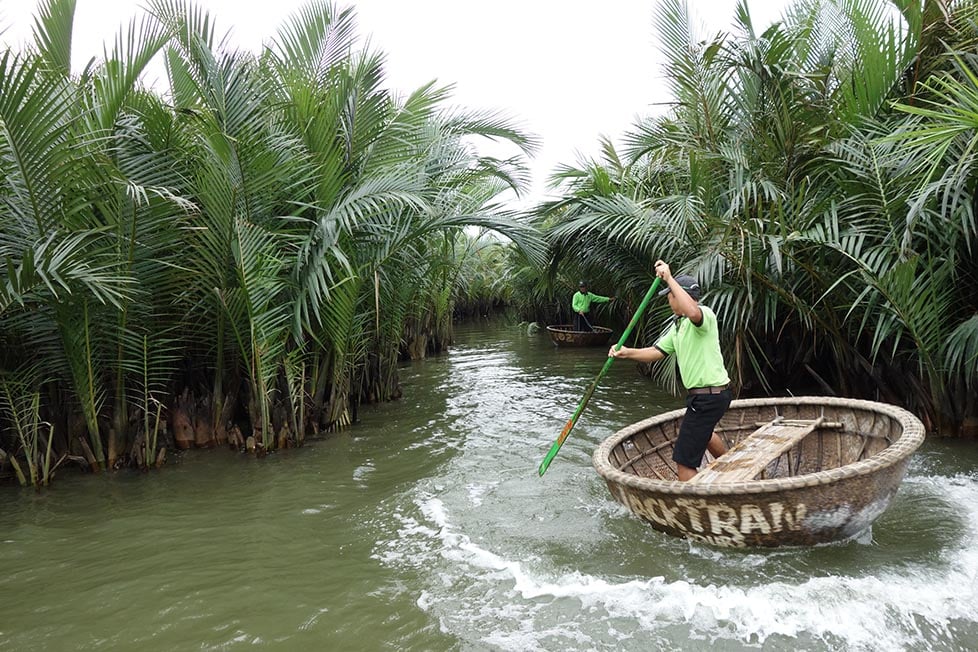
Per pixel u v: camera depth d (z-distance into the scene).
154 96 6.76
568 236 9.02
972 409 6.07
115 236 5.88
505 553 4.23
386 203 6.74
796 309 6.92
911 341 6.49
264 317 6.45
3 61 4.72
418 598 3.71
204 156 6.33
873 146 5.98
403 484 5.72
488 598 3.67
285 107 7.14
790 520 3.76
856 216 6.14
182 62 7.58
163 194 5.69
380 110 7.55
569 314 18.69
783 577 3.70
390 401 9.47
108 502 5.46
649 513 4.19
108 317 5.98
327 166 6.92
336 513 5.10
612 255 9.65
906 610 3.29
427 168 8.23
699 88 7.45
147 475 6.16
